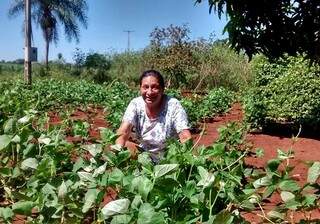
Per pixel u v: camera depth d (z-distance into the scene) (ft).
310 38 26.16
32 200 8.52
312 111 33.12
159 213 6.86
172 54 83.25
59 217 8.40
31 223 8.47
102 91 51.88
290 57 35.04
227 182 8.76
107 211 7.02
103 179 8.50
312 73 33.53
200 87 85.56
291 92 33.65
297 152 27.07
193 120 35.91
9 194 11.00
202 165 9.11
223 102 48.11
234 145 21.56
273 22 25.64
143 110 14.99
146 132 15.08
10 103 23.47
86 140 14.83
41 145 11.64
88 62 118.52
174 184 7.50
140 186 7.39
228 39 26.08
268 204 12.50
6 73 117.80
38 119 18.89
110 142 10.75
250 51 26.27
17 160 11.51
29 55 67.21
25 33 67.10
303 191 8.28
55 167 10.05
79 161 10.05
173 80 84.58
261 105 33.47
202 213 7.61
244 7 25.17
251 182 8.68
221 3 25.03
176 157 8.99
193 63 84.43
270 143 29.27
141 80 14.79
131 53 108.06
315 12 25.43
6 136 10.74
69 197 8.27
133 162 9.50
